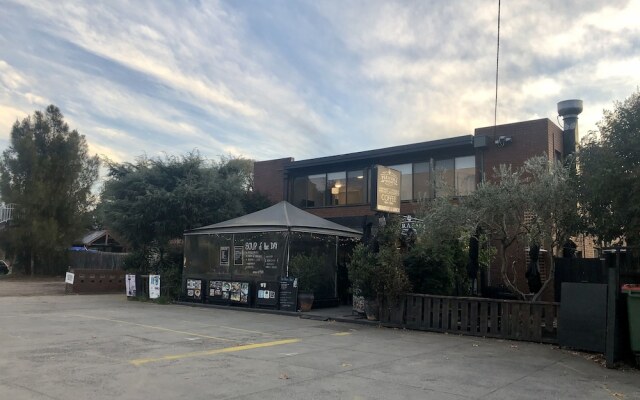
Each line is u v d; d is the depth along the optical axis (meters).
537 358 9.29
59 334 11.11
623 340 9.05
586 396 6.64
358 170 23.06
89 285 24.22
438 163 20.45
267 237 17.45
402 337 11.65
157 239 22.48
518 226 12.63
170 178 22.84
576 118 19.30
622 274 9.79
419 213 15.40
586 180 10.05
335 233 18.02
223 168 24.81
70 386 6.54
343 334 11.95
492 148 18.95
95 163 39.31
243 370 7.73
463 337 11.81
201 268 19.27
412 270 13.65
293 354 9.17
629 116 9.15
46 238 36.03
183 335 11.32
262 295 16.83
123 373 7.36
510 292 14.99
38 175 36.72
